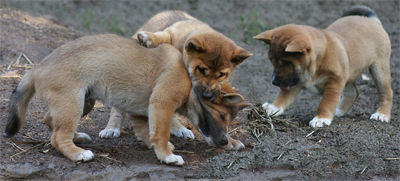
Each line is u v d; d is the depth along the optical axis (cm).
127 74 920
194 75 916
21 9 2262
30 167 855
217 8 2667
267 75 1784
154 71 929
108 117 1223
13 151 914
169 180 867
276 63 1237
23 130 1040
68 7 2484
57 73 882
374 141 1083
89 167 878
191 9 2639
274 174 927
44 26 1861
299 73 1216
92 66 898
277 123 1202
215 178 895
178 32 1066
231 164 941
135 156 948
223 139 916
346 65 1242
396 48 2153
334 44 1232
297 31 1215
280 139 1077
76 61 891
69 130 890
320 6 2795
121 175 868
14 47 1568
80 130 1113
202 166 927
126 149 992
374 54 1346
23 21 1841
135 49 940
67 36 1812
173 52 959
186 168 912
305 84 1262
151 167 894
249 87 1628
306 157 994
